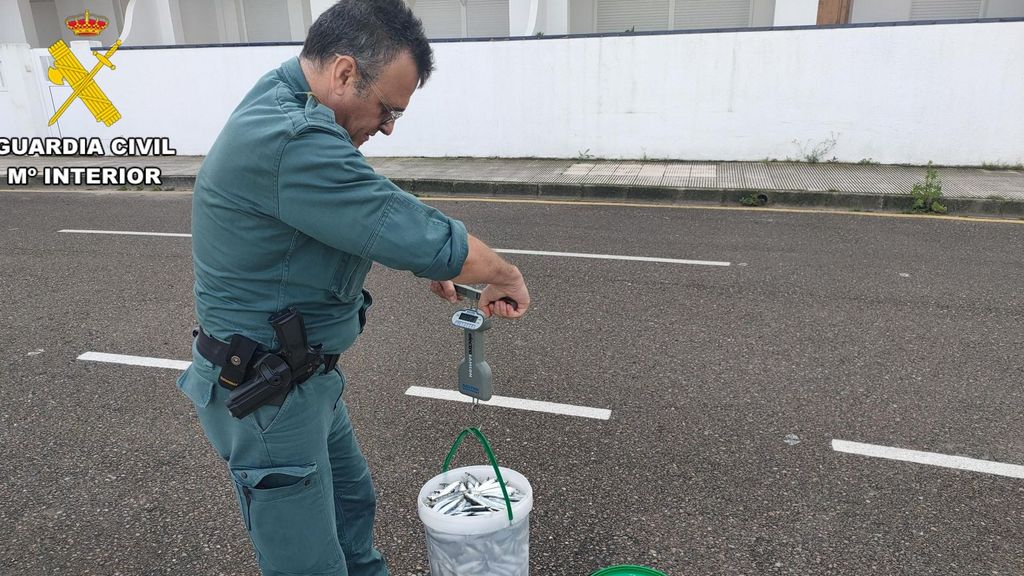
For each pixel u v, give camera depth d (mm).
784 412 3592
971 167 9922
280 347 1580
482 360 1952
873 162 10266
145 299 5539
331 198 1425
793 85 10219
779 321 4836
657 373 4066
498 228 7832
